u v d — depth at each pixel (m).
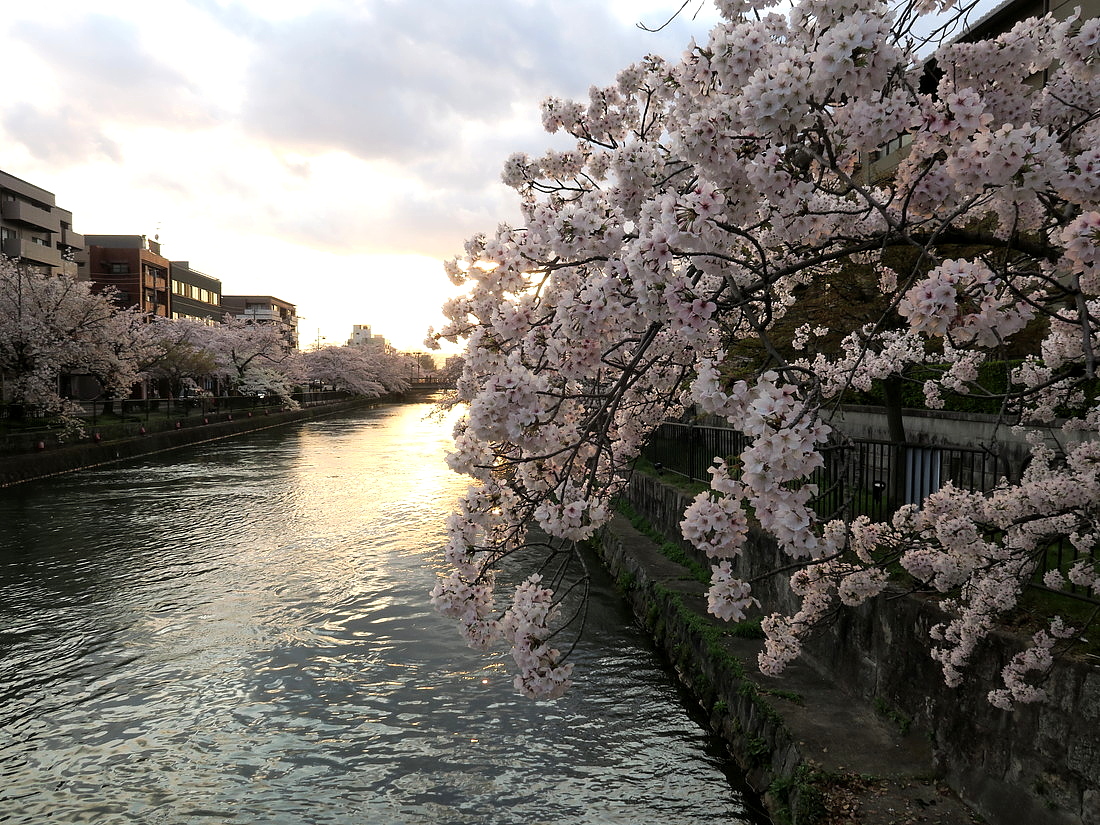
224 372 50.50
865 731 5.47
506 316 3.40
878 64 2.59
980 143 2.45
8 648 9.02
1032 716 4.21
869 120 2.68
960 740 4.76
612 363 3.64
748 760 5.96
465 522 3.66
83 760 6.57
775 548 7.66
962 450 6.35
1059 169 2.42
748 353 8.49
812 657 6.79
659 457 15.34
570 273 3.97
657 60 5.22
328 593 11.15
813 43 3.09
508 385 3.07
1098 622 4.51
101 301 28.88
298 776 6.30
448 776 6.25
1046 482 4.02
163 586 11.47
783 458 2.40
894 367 5.86
